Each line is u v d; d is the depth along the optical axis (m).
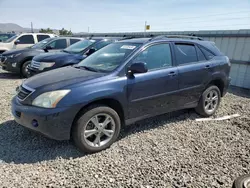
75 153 3.23
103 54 4.12
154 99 3.80
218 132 4.01
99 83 3.22
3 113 4.62
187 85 4.25
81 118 3.07
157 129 4.08
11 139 3.57
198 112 4.72
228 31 8.24
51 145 3.43
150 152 3.27
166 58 4.03
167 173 2.78
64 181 2.60
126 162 3.01
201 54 4.61
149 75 3.68
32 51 8.93
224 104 5.72
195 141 3.64
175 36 4.54
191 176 2.73
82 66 4.03
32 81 3.46
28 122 3.07
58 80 3.29
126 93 3.44
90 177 2.68
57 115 2.92
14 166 2.88
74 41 10.01
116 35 16.39
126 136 3.78
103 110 3.24
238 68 8.06
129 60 3.58
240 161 3.07
